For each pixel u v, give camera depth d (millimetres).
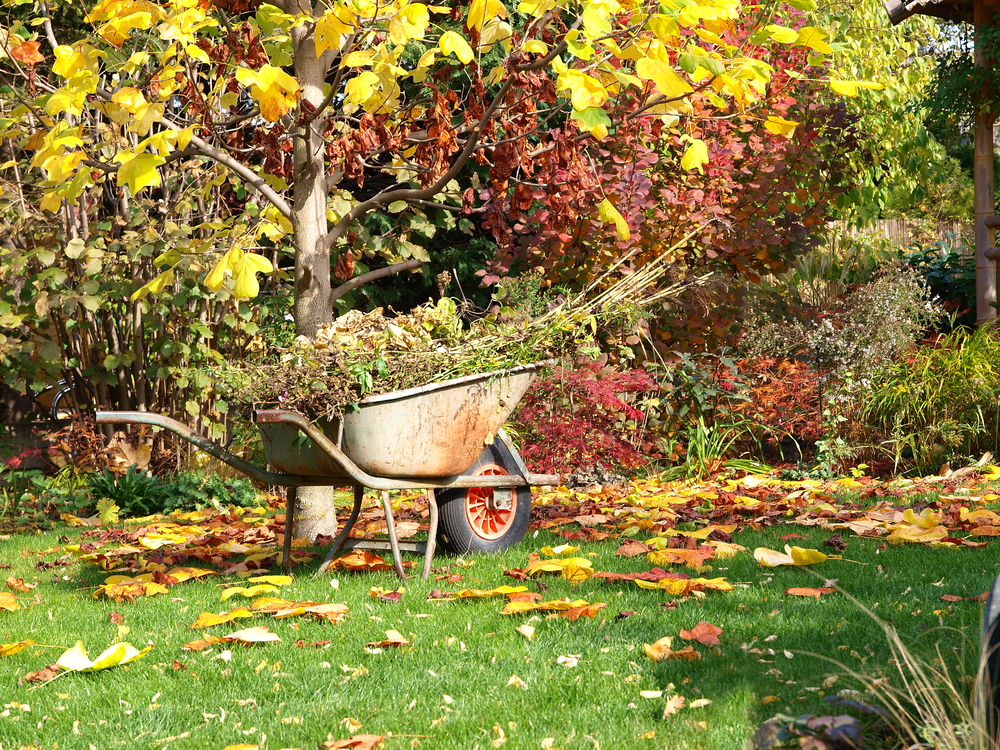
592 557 4273
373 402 3773
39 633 3395
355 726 2328
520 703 2441
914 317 8570
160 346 7730
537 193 7441
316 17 4539
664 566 3990
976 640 2600
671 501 5777
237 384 3936
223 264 4086
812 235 9086
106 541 5516
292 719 2389
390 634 3004
